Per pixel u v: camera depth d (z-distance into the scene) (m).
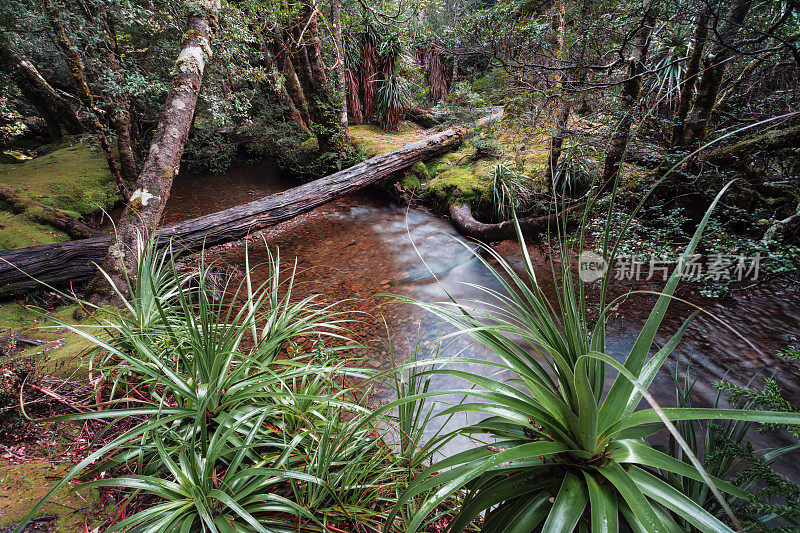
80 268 3.81
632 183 3.73
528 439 1.15
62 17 4.43
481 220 5.89
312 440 1.61
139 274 2.38
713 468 1.20
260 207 5.23
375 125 9.74
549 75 3.92
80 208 6.02
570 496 0.94
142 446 1.43
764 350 2.66
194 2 4.51
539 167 5.76
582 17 3.97
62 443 1.74
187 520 1.17
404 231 5.68
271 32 7.02
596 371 1.14
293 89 8.53
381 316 3.46
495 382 1.09
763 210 3.10
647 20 3.11
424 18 8.61
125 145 6.40
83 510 1.40
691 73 3.40
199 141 8.41
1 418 1.73
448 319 1.18
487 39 3.73
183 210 6.43
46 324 3.00
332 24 7.68
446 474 0.99
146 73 5.47
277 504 1.34
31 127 11.12
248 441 1.42
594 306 3.21
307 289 4.03
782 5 2.77
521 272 4.24
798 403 2.21
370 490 1.54
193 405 1.62
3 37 5.68
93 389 1.95
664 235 3.19
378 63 8.98
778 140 3.22
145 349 1.75
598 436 1.06
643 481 0.97
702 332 2.90
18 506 1.39
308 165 7.88
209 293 3.69
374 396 2.44
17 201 5.16
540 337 1.07
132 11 4.58
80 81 4.61
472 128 7.47
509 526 0.99
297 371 1.74
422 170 7.15
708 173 3.45
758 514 1.08
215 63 5.53
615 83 3.36
